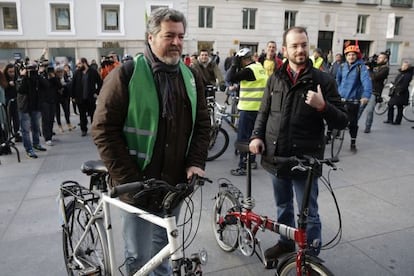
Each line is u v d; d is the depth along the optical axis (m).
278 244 2.99
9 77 6.85
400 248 3.17
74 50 21.70
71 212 2.58
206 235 3.43
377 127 8.29
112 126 1.95
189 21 22.67
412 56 28.22
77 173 5.27
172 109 2.02
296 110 2.59
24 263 3.02
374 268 2.89
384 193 4.36
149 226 2.22
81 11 21.31
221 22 23.25
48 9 20.97
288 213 2.91
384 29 27.19
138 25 22.11
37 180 4.98
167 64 2.00
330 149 6.24
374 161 5.62
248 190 2.83
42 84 6.51
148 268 2.01
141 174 2.07
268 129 2.75
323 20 25.58
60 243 3.34
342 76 6.12
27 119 5.96
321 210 3.91
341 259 3.01
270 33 24.34
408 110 10.06
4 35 20.86
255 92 4.72
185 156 2.20
